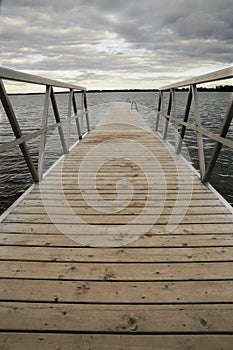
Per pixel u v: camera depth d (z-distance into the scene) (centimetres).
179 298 115
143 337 98
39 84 225
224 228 169
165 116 414
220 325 102
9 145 169
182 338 98
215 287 121
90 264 136
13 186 611
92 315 107
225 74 168
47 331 100
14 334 99
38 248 149
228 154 732
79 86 418
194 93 256
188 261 138
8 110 179
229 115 187
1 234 162
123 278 126
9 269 132
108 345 95
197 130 250
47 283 123
